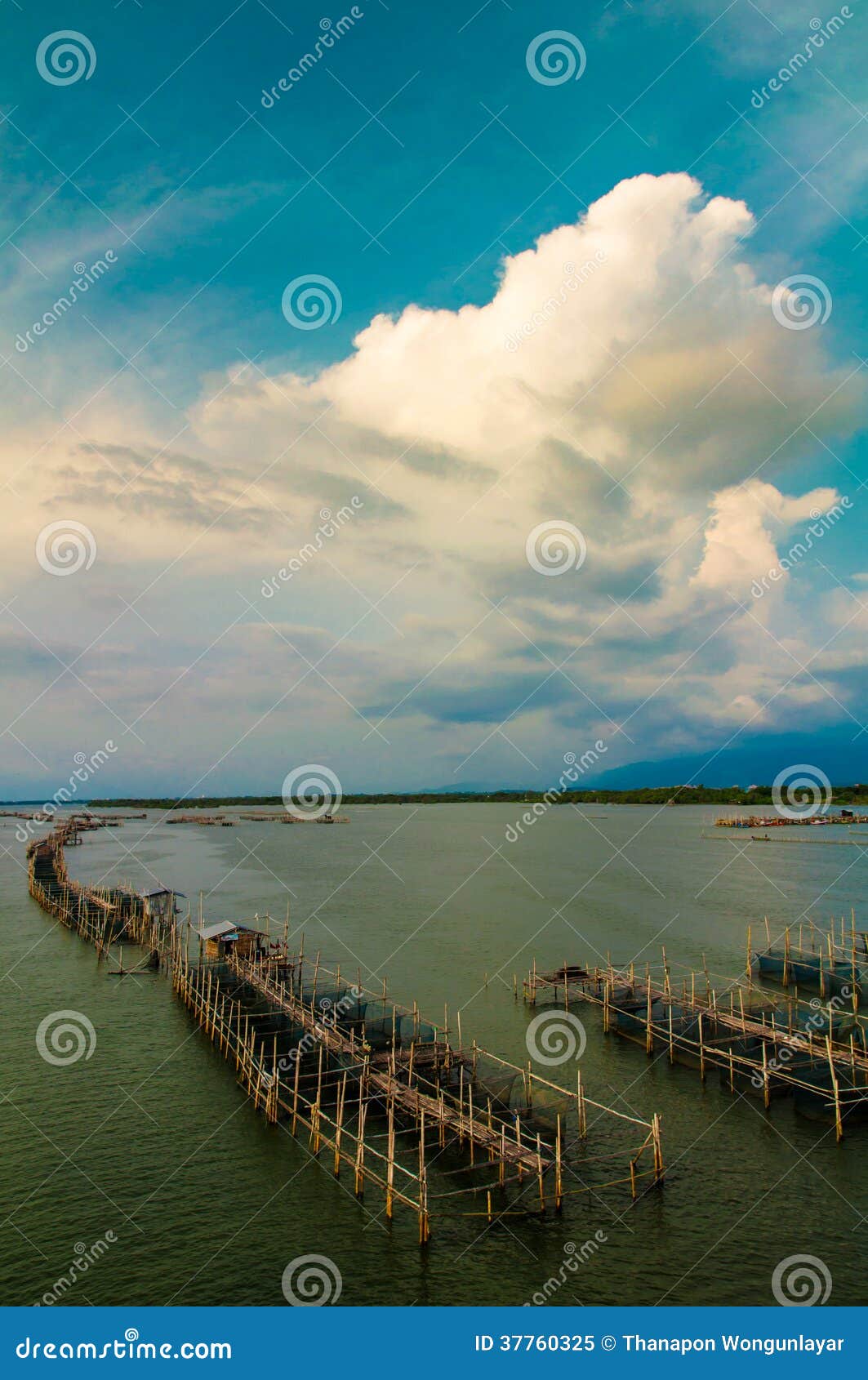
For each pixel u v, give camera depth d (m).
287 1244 34.66
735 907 104.69
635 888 120.00
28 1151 42.47
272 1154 42.00
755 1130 43.81
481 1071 50.72
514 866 150.12
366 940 87.31
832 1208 36.97
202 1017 62.25
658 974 73.25
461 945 84.62
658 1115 45.59
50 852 170.12
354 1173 39.84
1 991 71.75
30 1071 52.94
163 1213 36.88
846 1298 31.75
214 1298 31.91
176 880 137.62
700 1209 36.91
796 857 160.25
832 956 74.25
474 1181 38.97
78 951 86.69
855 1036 55.38
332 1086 48.16
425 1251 34.16
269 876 140.50
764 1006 60.06
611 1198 37.56
